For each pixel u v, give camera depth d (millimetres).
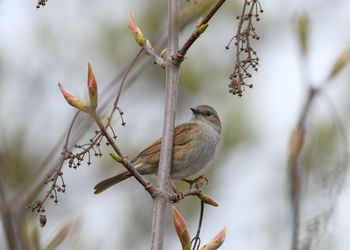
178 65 6473
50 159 6102
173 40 6555
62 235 5727
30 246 5547
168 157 6352
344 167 5730
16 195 5750
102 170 12789
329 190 5465
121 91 6684
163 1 13844
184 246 6211
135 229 13188
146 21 13672
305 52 5941
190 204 12820
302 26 5918
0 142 6781
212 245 6309
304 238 5066
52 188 5570
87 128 6203
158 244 5953
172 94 6473
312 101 5832
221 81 13539
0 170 6145
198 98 13492
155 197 6145
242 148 12891
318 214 5184
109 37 13695
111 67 13484
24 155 10867
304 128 5664
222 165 12789
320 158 8539
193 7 6484
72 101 5703
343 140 6234
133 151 12984
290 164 5359
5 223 5527
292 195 5227
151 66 13711
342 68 5965
